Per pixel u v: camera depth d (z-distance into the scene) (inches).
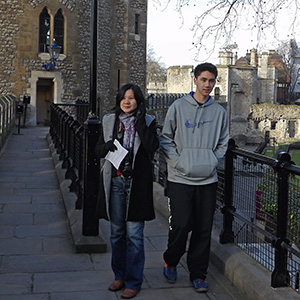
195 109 140.8
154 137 138.4
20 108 618.5
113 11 1030.4
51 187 305.4
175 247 143.5
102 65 993.5
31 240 192.5
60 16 877.2
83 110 629.6
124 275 144.4
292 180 127.9
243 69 1919.3
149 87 2110.0
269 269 139.4
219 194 177.9
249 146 1727.4
